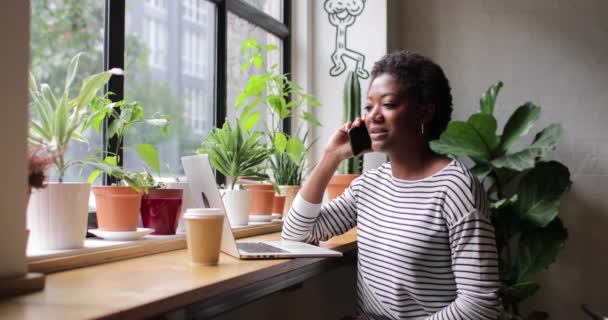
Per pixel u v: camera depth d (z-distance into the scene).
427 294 1.34
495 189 2.52
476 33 2.75
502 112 2.69
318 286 2.43
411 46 2.87
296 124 2.71
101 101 1.52
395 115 1.38
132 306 0.79
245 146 1.83
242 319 1.91
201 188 1.33
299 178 2.33
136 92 1.81
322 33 2.73
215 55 2.22
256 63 2.16
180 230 1.56
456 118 2.76
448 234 1.32
